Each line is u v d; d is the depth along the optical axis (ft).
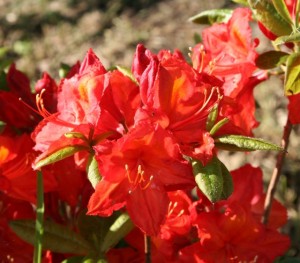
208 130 1.63
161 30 5.02
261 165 3.73
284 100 4.13
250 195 2.15
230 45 1.92
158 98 1.59
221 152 3.83
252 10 1.83
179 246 1.94
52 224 1.89
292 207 3.42
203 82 1.65
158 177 1.59
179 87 1.60
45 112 1.74
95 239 1.90
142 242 1.99
